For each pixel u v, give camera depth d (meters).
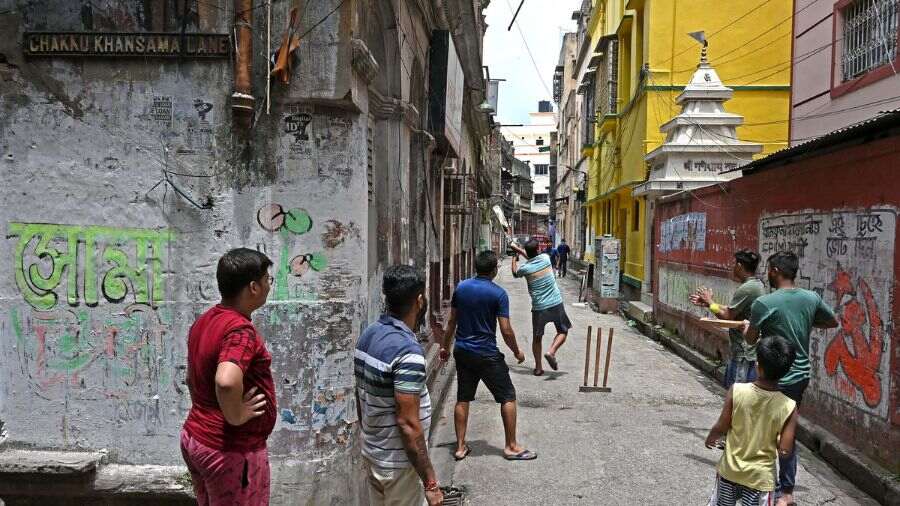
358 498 4.41
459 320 5.55
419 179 7.59
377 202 6.14
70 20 4.20
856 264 5.27
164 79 4.21
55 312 4.29
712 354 9.06
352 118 4.25
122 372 4.30
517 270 8.91
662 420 6.62
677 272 11.26
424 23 7.50
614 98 20.06
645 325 12.87
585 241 30.38
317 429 4.23
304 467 4.20
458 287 5.63
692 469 5.23
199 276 4.25
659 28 14.95
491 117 20.05
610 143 21.14
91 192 4.25
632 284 16.98
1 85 4.21
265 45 4.16
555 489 4.84
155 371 4.29
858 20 9.02
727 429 3.66
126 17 4.19
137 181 4.25
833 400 5.61
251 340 2.79
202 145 4.23
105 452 4.31
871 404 4.98
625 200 18.80
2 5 4.18
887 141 4.82
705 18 14.81
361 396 3.15
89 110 4.22
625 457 5.51
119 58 4.20
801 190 6.41
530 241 8.75
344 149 4.21
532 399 7.48
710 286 9.42
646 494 4.74
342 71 4.07
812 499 4.66
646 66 15.02
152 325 4.28
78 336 4.29
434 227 9.02
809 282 6.17
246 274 2.91
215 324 2.82
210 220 4.24
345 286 4.24
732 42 14.74
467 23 10.23
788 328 4.27
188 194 4.24
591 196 26.62
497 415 6.88
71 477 4.16
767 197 7.32
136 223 4.25
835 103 9.46
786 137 14.69
